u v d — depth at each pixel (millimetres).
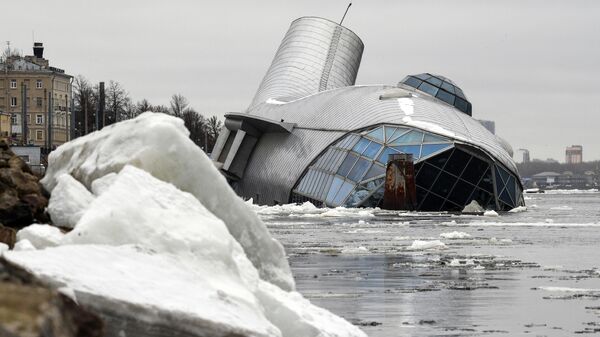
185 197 31719
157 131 34812
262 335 26641
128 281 26141
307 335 32844
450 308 58188
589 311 56750
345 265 86688
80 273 25406
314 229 147875
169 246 29594
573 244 114938
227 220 35812
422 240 120938
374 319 53719
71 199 34375
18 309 15336
